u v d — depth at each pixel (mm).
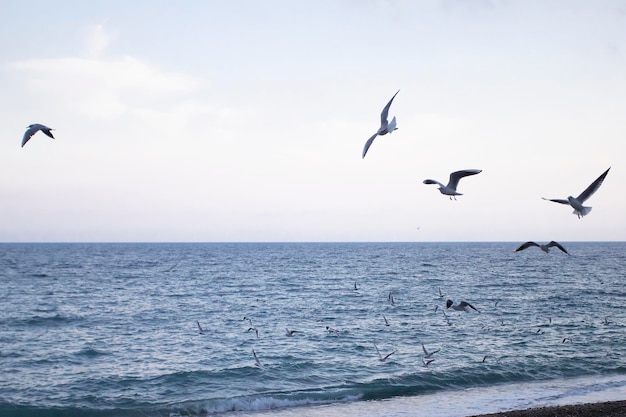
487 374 30375
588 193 15539
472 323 46688
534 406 25078
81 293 74250
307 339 40000
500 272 115188
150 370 31656
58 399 26641
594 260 179000
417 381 29125
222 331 43750
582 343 37969
